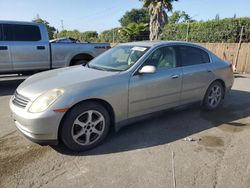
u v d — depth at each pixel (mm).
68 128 3420
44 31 7766
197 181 2945
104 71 4098
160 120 4871
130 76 3961
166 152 3625
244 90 7691
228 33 14633
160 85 4289
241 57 12039
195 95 5000
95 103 3635
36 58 7598
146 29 26250
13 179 2959
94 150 3666
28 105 3363
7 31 7164
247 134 4301
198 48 5168
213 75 5266
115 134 4203
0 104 5945
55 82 3646
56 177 3008
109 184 2881
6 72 7242
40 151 3605
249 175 3074
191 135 4219
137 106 4086
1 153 3545
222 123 4789
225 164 3318
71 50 8195
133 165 3271
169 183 2904
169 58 4586
